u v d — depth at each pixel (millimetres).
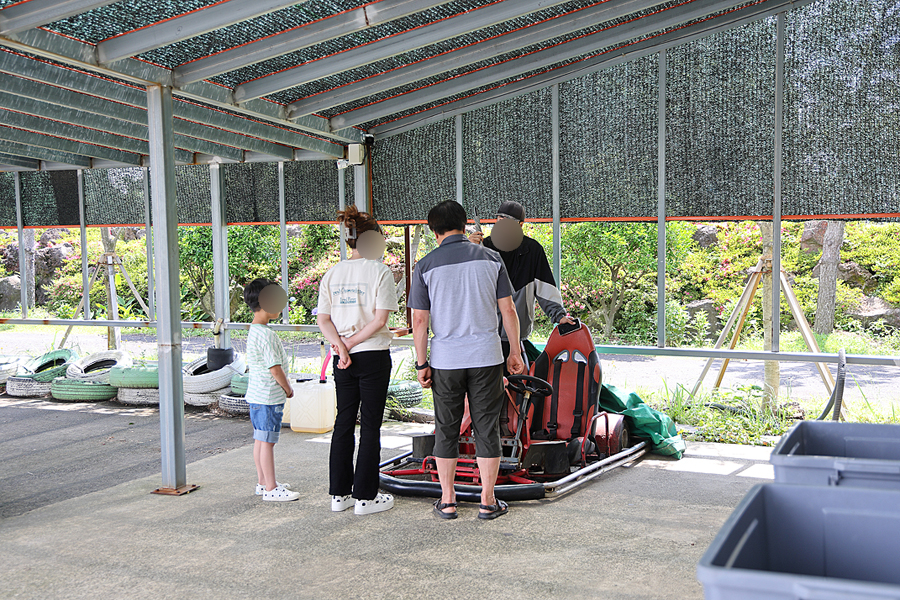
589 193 6016
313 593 2908
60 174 8320
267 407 4164
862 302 14461
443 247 3795
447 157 6512
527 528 3639
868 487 1657
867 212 5238
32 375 7949
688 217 5707
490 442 3760
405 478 4445
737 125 5531
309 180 7129
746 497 1503
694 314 14562
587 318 14367
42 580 3090
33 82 4672
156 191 4379
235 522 3822
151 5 3588
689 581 2957
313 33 4062
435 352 3760
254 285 4145
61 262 20047
